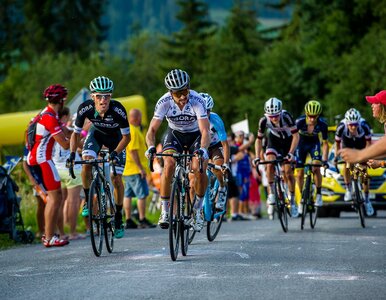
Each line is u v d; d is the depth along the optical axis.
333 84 71.56
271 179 19.94
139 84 111.25
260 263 12.77
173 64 119.25
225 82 106.56
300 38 79.19
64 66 102.06
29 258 14.95
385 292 10.03
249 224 23.95
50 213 17.33
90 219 14.20
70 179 19.36
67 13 115.81
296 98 85.69
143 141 23.45
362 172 21.23
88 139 15.38
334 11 71.31
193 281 10.93
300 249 14.91
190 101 14.30
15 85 104.88
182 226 13.84
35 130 17.19
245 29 112.56
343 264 12.62
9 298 10.18
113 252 15.21
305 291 10.11
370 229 20.42
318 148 21.50
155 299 9.67
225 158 16.94
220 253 14.27
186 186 14.32
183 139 14.76
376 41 65.81
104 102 14.96
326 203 25.89
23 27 117.75
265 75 86.62
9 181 18.83
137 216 26.58
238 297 9.73
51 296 10.16
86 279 11.45
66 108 18.59
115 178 15.66
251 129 89.69
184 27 125.06
